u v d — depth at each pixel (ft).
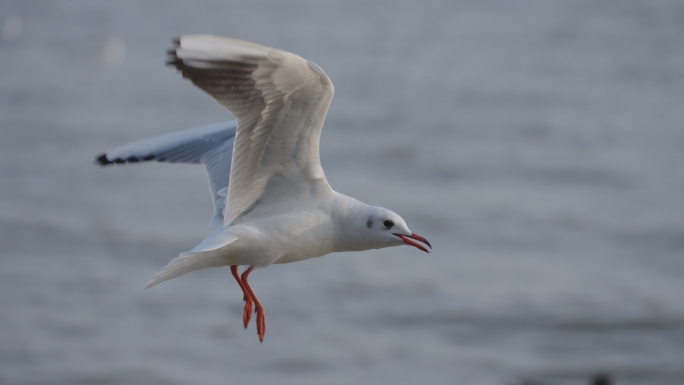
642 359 45.55
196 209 62.28
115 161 22.66
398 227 19.56
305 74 16.60
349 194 66.69
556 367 44.55
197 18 162.91
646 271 54.60
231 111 16.67
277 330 46.24
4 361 42.88
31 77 113.50
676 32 144.25
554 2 178.60
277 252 19.12
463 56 128.06
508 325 47.65
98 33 148.97
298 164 18.69
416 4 184.34
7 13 170.71
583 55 126.82
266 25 154.81
